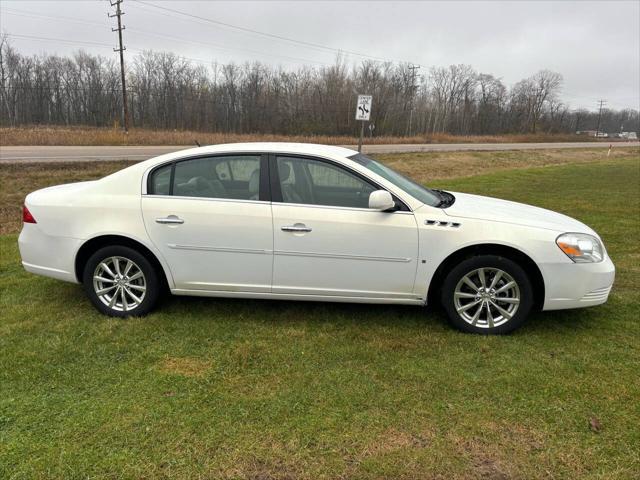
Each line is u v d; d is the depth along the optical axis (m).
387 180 3.67
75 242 3.87
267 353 3.36
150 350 3.40
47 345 3.46
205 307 4.16
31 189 12.59
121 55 33.16
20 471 2.22
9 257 5.85
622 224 7.80
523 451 2.35
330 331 3.71
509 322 3.60
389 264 3.61
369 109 11.76
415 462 2.28
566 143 54.03
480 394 2.84
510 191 12.05
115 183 3.88
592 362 3.21
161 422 2.58
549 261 3.49
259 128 53.56
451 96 69.44
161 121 52.75
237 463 2.28
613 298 4.39
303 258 3.65
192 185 3.79
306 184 3.69
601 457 2.30
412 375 3.06
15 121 50.16
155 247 3.79
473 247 3.58
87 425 2.55
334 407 2.72
